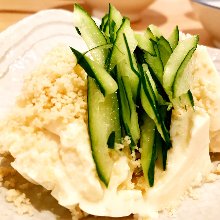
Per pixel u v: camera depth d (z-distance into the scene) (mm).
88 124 138
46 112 141
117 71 146
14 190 144
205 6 244
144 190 145
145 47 155
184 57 151
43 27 223
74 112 140
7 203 142
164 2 318
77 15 155
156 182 145
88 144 136
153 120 146
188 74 152
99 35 152
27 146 141
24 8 285
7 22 263
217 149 167
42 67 153
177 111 150
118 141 142
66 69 148
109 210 135
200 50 166
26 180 151
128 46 148
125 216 140
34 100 147
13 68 203
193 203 150
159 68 152
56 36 224
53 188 137
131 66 146
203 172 156
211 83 163
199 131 148
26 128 145
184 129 149
